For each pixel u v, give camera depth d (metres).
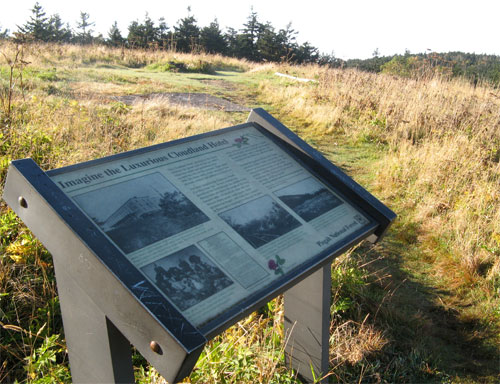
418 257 4.90
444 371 3.31
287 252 2.08
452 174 6.24
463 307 4.10
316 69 16.64
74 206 1.70
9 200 1.84
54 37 41.38
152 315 1.47
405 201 6.05
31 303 2.97
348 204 2.55
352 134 8.93
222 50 43.62
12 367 2.62
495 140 7.92
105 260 1.55
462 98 10.51
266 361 2.73
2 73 9.86
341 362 3.10
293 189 2.46
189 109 8.95
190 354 1.44
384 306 3.90
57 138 5.41
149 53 19.48
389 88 11.38
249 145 2.62
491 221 5.12
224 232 2.02
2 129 5.02
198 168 2.29
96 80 12.04
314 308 2.60
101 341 1.80
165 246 1.83
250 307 1.77
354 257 4.67
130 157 2.14
